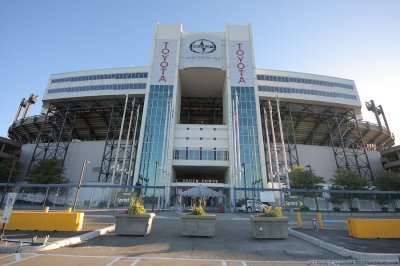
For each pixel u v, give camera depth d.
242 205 37.22
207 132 56.28
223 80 65.44
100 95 63.09
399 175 51.38
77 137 75.50
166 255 7.69
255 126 55.91
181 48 64.44
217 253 8.14
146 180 49.62
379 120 74.19
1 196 38.62
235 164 49.34
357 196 41.31
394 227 11.22
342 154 66.19
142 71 65.00
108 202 40.75
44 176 51.06
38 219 11.52
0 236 9.01
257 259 7.44
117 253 7.79
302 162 64.19
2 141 64.06
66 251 7.89
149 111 57.00
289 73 66.56
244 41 64.31
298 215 16.27
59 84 66.25
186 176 66.50
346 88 67.44
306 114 66.75
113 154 62.31
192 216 11.46
